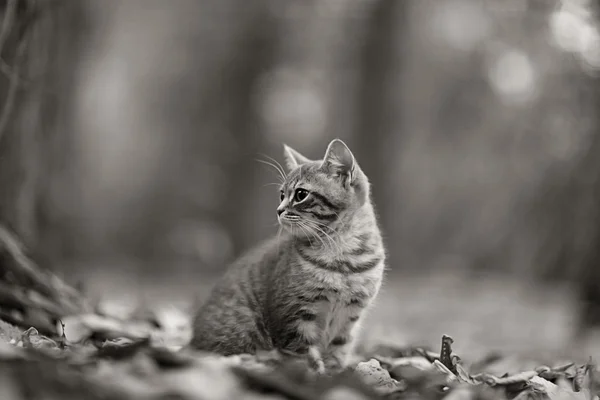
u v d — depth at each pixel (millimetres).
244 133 33406
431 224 32938
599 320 12383
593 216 12930
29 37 8453
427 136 33875
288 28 33938
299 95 37406
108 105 41906
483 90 32812
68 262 13156
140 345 5184
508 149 25875
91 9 20484
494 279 23547
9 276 7582
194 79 35594
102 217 35188
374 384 5363
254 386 4438
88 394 3814
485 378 6086
